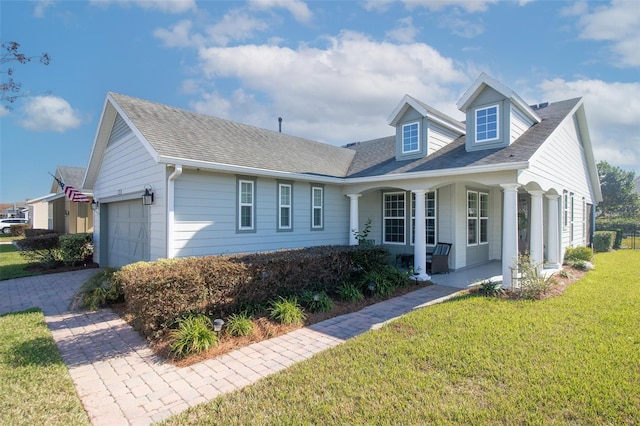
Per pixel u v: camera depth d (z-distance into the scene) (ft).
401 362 13.74
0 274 37.01
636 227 86.02
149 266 19.15
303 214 35.37
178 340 15.58
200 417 10.38
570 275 31.53
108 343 16.97
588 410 10.19
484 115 31.19
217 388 12.39
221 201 28.14
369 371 13.03
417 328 17.67
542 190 29.27
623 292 25.00
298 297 22.30
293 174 32.19
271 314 19.48
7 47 19.20
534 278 24.31
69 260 40.86
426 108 35.12
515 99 29.35
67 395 11.77
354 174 38.63
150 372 13.76
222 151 29.78
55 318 21.21
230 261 19.98
